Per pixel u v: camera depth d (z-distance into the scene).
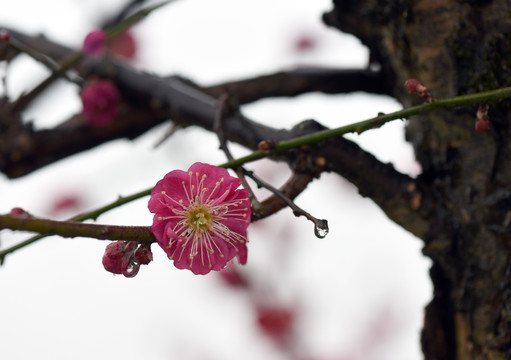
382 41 0.58
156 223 0.51
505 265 0.55
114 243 0.51
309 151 0.55
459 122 0.56
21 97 0.65
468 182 0.56
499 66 0.55
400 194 0.56
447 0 0.55
